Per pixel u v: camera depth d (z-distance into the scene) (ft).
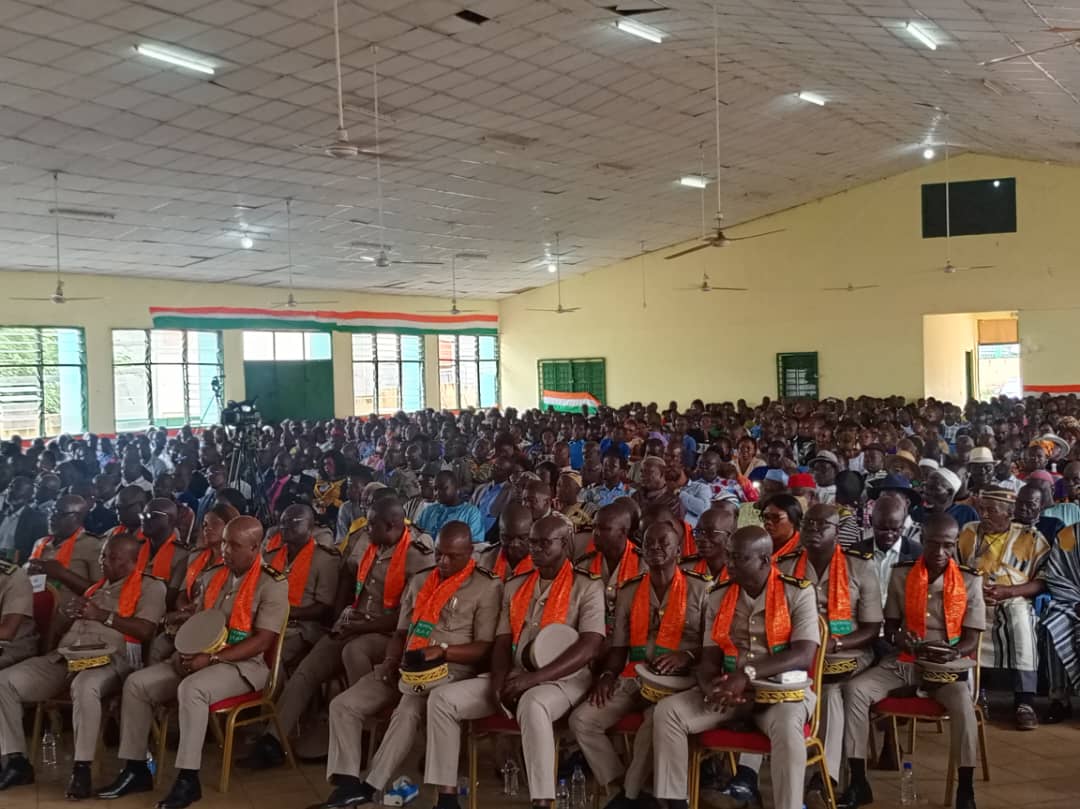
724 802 13.71
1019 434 34.01
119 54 26.37
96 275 51.57
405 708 13.64
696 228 65.62
